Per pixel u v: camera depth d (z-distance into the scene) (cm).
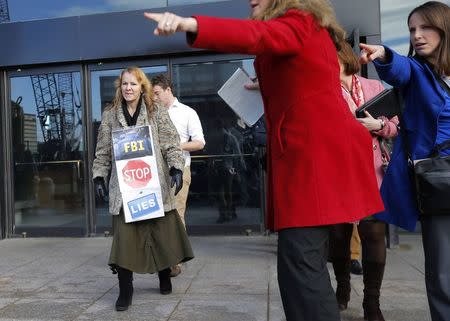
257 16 201
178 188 371
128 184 366
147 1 687
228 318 345
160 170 375
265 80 207
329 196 195
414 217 248
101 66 683
